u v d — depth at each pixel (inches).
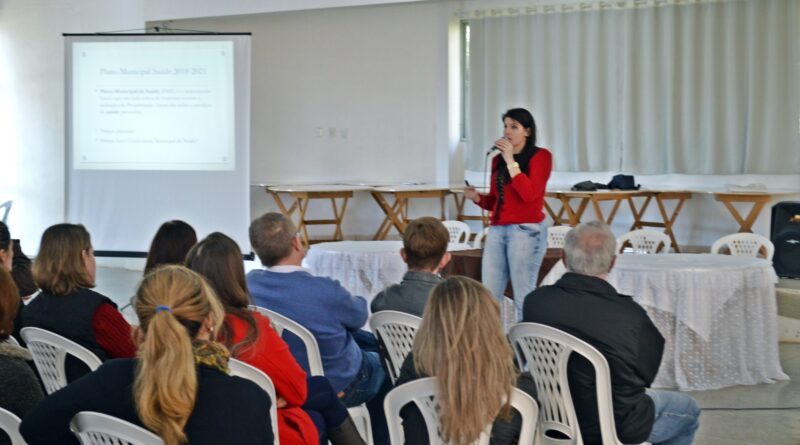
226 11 372.5
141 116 323.3
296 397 95.8
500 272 193.8
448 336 86.1
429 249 129.1
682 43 350.0
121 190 326.0
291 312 121.3
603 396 108.7
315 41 396.5
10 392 84.4
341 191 367.9
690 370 189.9
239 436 68.6
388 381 135.1
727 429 163.9
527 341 114.3
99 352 114.5
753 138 340.5
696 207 358.9
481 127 382.0
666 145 355.9
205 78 319.0
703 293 184.9
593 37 361.4
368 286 224.8
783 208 296.4
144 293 72.3
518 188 183.2
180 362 66.5
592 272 113.7
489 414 86.2
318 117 399.5
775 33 334.6
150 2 384.8
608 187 350.3
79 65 324.2
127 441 71.5
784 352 225.8
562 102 368.8
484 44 378.3
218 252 98.5
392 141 390.6
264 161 407.2
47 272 114.0
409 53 384.8
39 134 400.2
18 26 401.7
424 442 92.0
